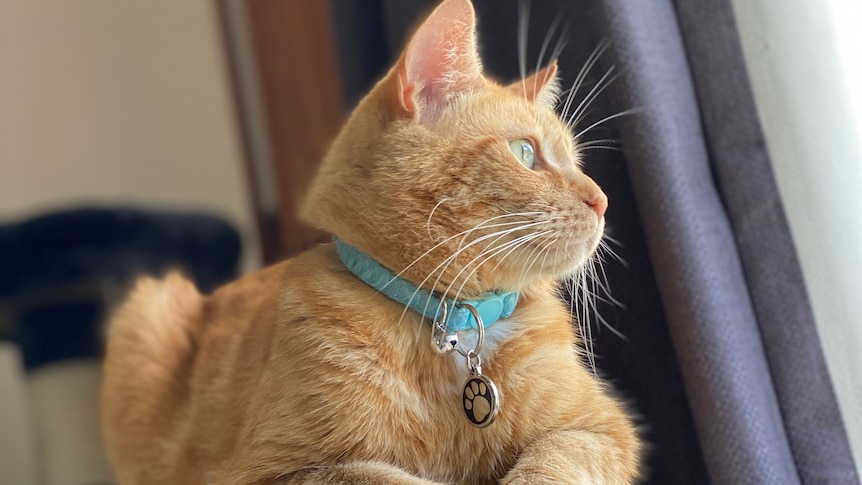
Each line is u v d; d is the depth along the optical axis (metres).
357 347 0.55
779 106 0.60
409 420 0.55
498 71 0.72
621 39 0.59
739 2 0.60
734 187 0.61
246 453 0.56
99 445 0.93
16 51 1.32
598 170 0.62
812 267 0.60
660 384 0.64
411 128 0.57
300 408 0.55
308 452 0.54
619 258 0.63
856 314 0.59
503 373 0.57
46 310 0.96
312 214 0.61
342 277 0.58
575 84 0.62
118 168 1.37
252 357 0.62
